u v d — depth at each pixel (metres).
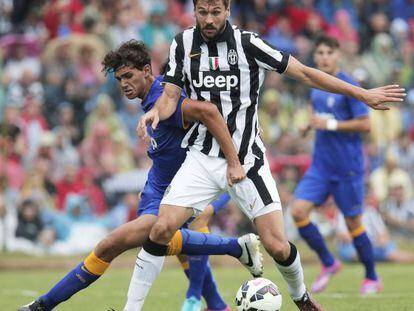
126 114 62.94
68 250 53.94
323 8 78.94
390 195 59.91
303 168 58.84
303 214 37.69
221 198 29.59
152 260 24.36
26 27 68.12
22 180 55.91
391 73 73.31
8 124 57.44
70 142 59.31
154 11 69.19
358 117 37.03
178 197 24.38
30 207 53.25
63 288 25.23
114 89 63.56
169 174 26.16
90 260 25.27
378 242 54.47
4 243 53.03
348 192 37.50
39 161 54.94
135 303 24.48
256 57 24.56
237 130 24.69
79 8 68.06
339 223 53.97
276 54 24.50
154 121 23.47
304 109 66.06
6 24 68.31
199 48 24.62
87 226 54.78
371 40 77.31
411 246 58.50
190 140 25.09
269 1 75.31
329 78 24.45
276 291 24.39
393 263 55.12
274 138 63.03
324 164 38.00
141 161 59.97
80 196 55.09
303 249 56.34
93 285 41.12
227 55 24.52
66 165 55.38
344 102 37.34
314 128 37.16
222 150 24.53
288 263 24.52
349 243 53.84
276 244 24.23
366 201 55.06
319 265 54.59
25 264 51.19
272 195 24.58
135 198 55.16
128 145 60.03
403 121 69.19
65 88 61.59
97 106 61.16
